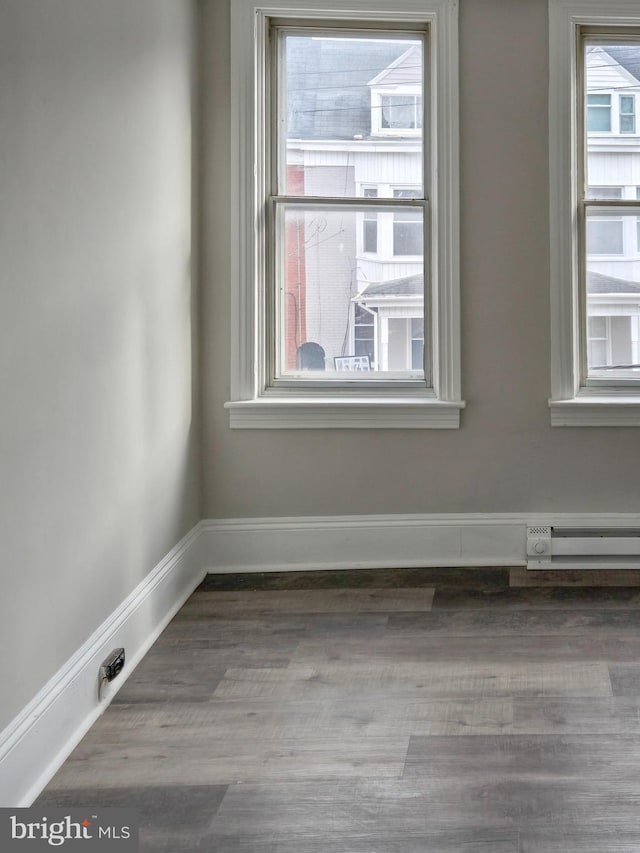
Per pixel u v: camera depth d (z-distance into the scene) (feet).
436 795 6.24
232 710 7.82
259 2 12.16
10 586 5.94
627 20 12.37
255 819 5.95
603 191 12.79
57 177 6.73
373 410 12.49
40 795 6.33
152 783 6.50
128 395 8.75
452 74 12.30
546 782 6.40
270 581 12.12
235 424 12.47
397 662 8.93
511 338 12.59
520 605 10.80
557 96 12.34
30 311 6.21
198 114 12.12
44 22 6.47
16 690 6.10
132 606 8.87
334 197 12.64
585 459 12.67
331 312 12.78
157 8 9.85
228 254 12.41
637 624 10.00
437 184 12.39
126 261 8.64
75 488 7.22
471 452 12.67
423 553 12.74
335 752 6.97
